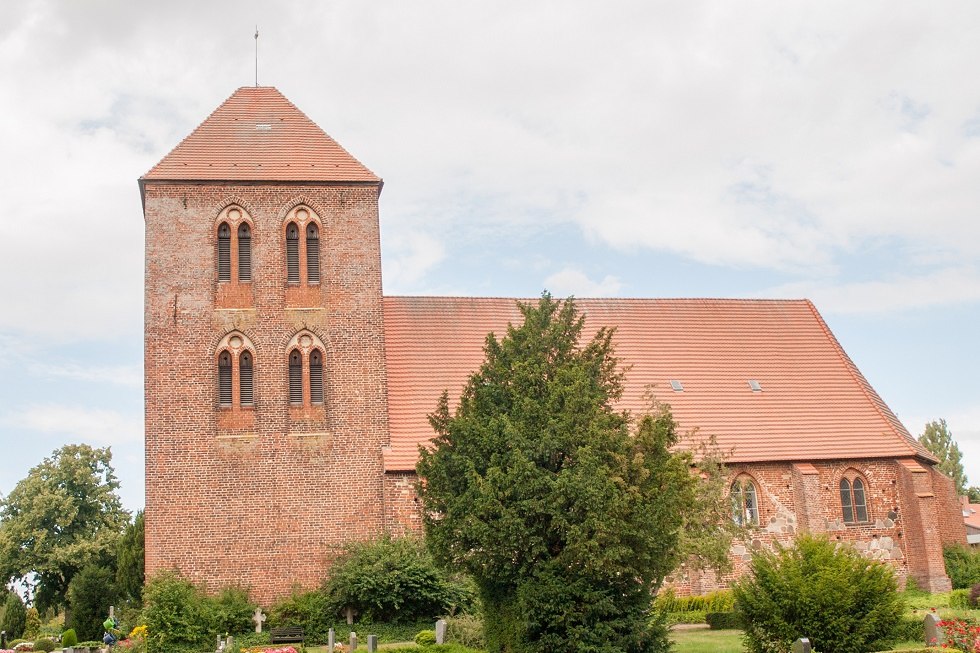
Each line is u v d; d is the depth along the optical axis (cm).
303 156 4906
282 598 4469
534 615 2931
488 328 5506
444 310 5512
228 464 4553
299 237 4803
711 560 4000
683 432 5194
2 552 6812
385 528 4591
